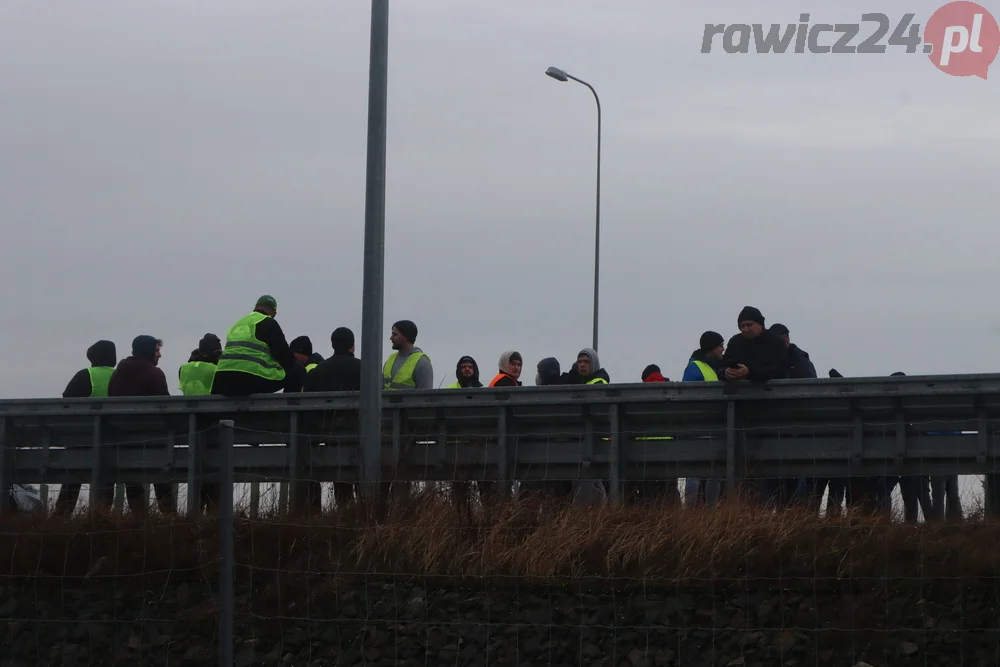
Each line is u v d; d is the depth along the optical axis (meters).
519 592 11.82
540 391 14.86
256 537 12.36
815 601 11.13
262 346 15.69
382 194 14.12
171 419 16.06
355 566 12.17
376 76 14.18
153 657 11.77
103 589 12.74
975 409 13.78
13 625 12.30
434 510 12.73
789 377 15.77
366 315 13.95
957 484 12.51
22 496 15.77
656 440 14.65
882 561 11.35
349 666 11.29
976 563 11.16
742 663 10.81
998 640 10.64
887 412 14.01
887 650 10.73
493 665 11.14
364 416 13.80
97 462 16.03
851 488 13.93
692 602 11.42
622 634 11.20
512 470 14.96
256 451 15.77
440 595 11.84
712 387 14.35
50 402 16.31
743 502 12.69
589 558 12.01
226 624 9.41
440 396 15.16
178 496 14.89
